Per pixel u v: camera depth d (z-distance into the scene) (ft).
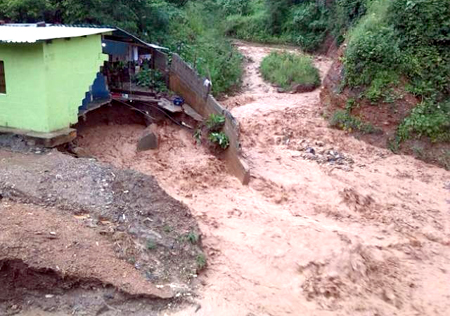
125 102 49.62
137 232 28.19
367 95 54.75
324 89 64.64
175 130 49.47
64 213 28.73
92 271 24.62
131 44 50.78
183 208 32.37
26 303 23.66
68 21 56.44
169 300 24.72
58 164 34.19
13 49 37.52
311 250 31.65
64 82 39.50
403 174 46.93
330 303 27.20
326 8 98.02
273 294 27.40
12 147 37.52
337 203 39.75
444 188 44.60
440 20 54.34
